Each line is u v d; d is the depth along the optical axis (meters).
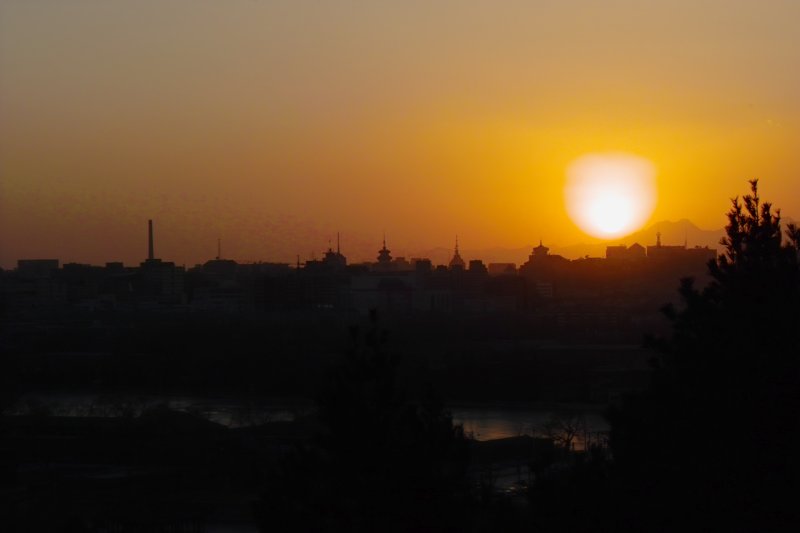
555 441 105.56
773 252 31.98
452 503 33.44
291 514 33.59
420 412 35.19
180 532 77.69
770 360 28.95
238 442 104.81
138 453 108.19
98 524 79.50
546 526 32.59
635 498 31.06
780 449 28.06
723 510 28.31
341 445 33.47
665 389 31.66
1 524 78.81
